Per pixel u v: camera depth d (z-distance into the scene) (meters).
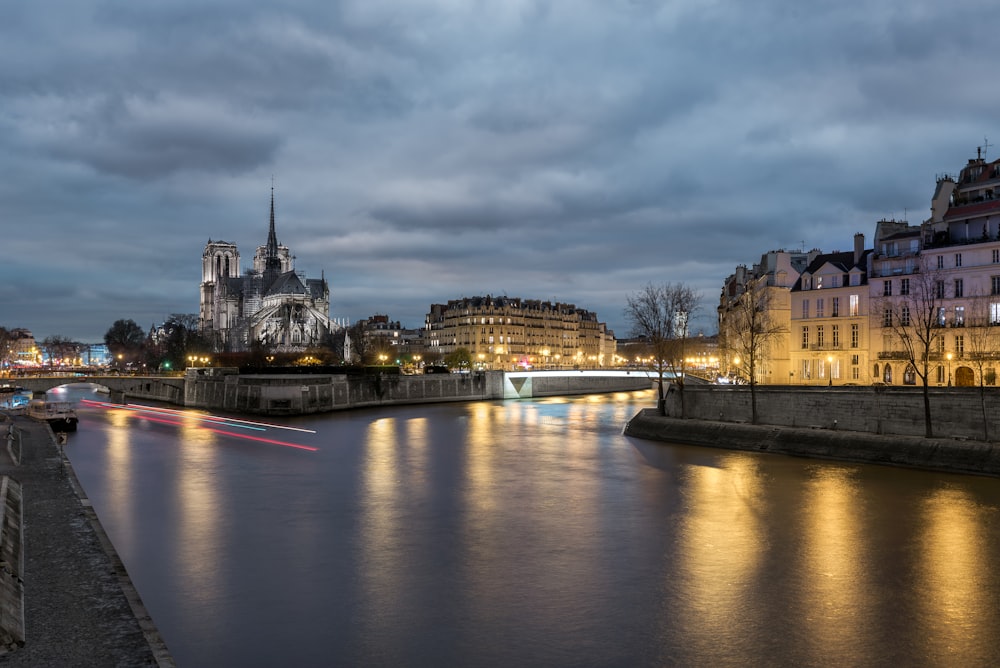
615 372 144.75
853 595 31.05
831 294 97.75
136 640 22.72
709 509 45.78
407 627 28.39
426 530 42.00
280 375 132.38
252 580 33.62
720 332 157.25
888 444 59.00
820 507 45.56
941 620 28.47
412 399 142.62
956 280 84.88
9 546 30.34
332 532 41.72
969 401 57.34
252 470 62.66
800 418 68.75
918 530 40.22
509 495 51.09
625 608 30.03
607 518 44.19
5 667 20.72
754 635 27.39
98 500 50.53
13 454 56.94
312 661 25.64
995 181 85.81
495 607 30.28
